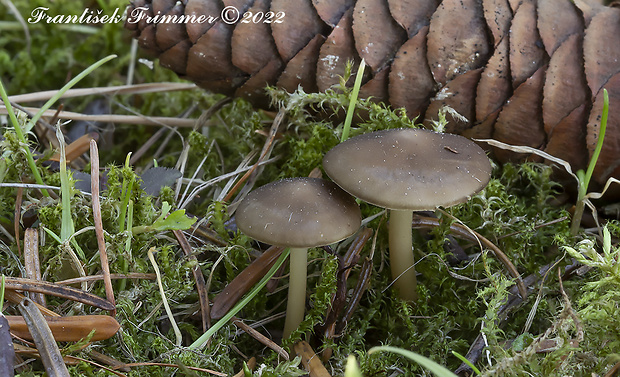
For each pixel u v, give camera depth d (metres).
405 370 0.28
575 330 0.27
